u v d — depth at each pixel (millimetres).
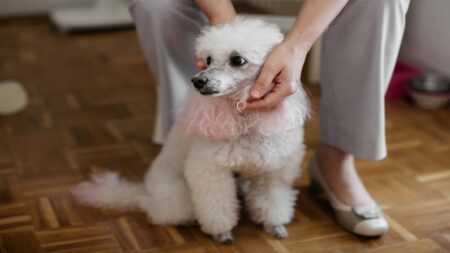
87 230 1172
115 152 1516
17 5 2816
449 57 1180
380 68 1045
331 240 1134
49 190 1323
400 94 1832
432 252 1089
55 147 1540
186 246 1117
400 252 1092
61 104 1829
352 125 1119
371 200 1184
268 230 1156
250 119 985
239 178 1188
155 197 1156
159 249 1108
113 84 2004
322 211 1235
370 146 1107
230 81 950
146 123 1693
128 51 2367
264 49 954
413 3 1209
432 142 1542
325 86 1152
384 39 1030
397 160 1445
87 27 2605
